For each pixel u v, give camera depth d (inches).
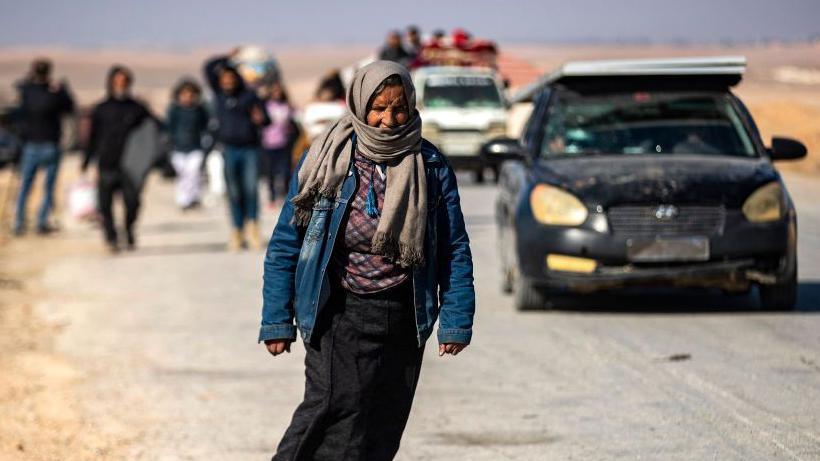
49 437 860.0
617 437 807.7
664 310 1272.1
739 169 1226.0
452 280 579.8
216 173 3154.5
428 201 571.8
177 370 1080.8
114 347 1195.9
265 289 579.2
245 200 2011.6
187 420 901.8
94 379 1051.3
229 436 853.2
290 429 574.9
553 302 1338.6
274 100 2773.1
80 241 2278.5
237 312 1386.6
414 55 3673.7
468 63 3661.4
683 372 983.6
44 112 2364.7
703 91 1346.0
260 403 948.6
